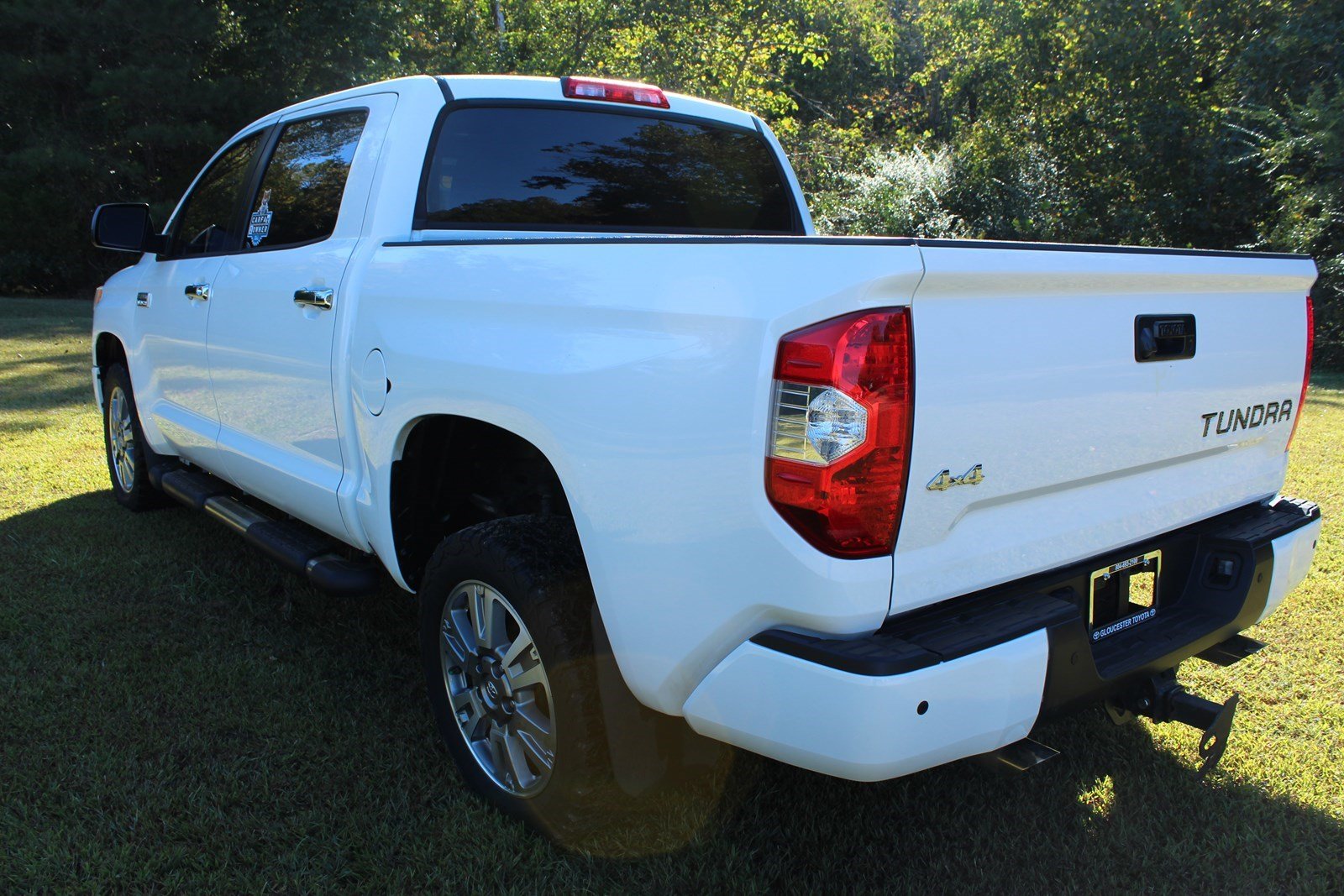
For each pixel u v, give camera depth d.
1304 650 3.42
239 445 3.54
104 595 3.79
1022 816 2.50
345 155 3.13
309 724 2.88
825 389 1.69
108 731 2.79
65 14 16.81
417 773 2.65
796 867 2.30
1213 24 16.20
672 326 1.90
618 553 2.01
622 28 21.16
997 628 1.85
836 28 32.41
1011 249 1.82
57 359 9.92
